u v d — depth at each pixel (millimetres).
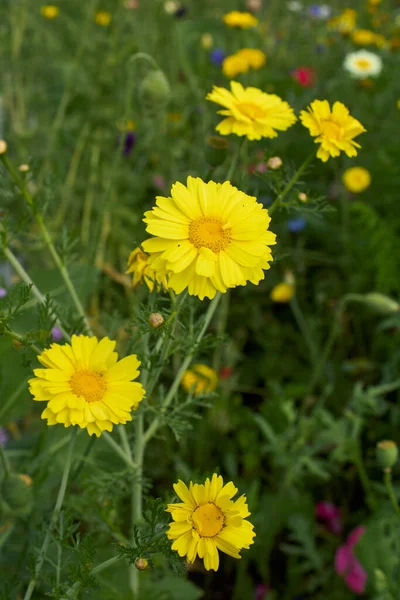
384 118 1341
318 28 1690
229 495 512
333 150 610
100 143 1171
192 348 625
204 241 537
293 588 826
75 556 615
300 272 1134
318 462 812
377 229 1067
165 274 549
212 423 907
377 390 802
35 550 570
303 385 1005
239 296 1110
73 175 1104
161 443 884
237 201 552
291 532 893
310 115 615
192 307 625
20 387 710
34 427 855
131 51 1303
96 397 532
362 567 783
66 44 1453
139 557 530
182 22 1409
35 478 691
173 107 1318
